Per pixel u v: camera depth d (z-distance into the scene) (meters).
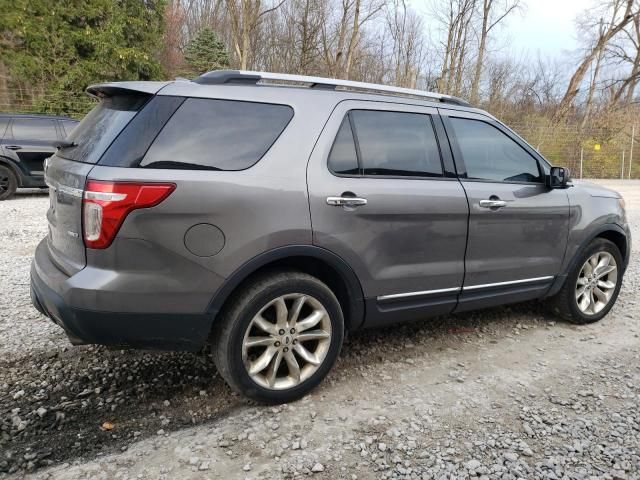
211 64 25.69
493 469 2.57
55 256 2.99
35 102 16.72
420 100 3.70
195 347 2.87
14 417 2.90
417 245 3.45
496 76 28.28
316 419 2.97
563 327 4.54
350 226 3.14
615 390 3.40
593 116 26.12
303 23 23.22
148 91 2.81
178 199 2.64
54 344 3.81
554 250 4.23
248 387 2.97
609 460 2.67
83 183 2.64
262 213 2.84
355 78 25.41
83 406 3.05
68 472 2.47
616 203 4.71
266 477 2.47
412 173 3.49
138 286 2.63
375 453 2.67
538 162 4.21
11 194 10.75
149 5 19.38
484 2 25.33
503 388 3.39
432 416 3.03
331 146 3.15
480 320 4.65
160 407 3.07
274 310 3.06
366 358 3.79
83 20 17.53
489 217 3.78
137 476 2.45
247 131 2.94
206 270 2.74
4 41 16.84
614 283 4.72
